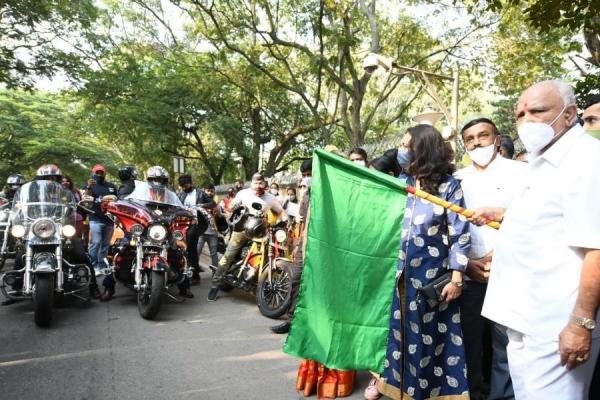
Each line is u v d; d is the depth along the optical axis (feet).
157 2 63.05
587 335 6.84
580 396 7.38
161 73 77.41
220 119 76.43
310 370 12.28
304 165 19.52
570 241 7.05
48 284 17.52
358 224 10.25
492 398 11.36
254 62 56.75
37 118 108.37
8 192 35.86
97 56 70.54
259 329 18.17
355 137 55.42
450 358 10.68
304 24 53.78
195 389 12.70
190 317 19.88
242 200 21.67
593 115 10.72
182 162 53.72
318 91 55.62
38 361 14.65
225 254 22.08
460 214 9.83
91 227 27.27
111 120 71.82
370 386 12.11
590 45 24.85
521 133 7.72
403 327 10.66
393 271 10.18
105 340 16.72
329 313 10.21
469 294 11.18
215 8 52.80
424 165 10.57
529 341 7.62
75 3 62.49
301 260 18.16
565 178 7.27
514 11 49.62
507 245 8.22
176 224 21.01
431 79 63.82
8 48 60.29
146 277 19.36
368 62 33.91
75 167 111.04
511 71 55.88
